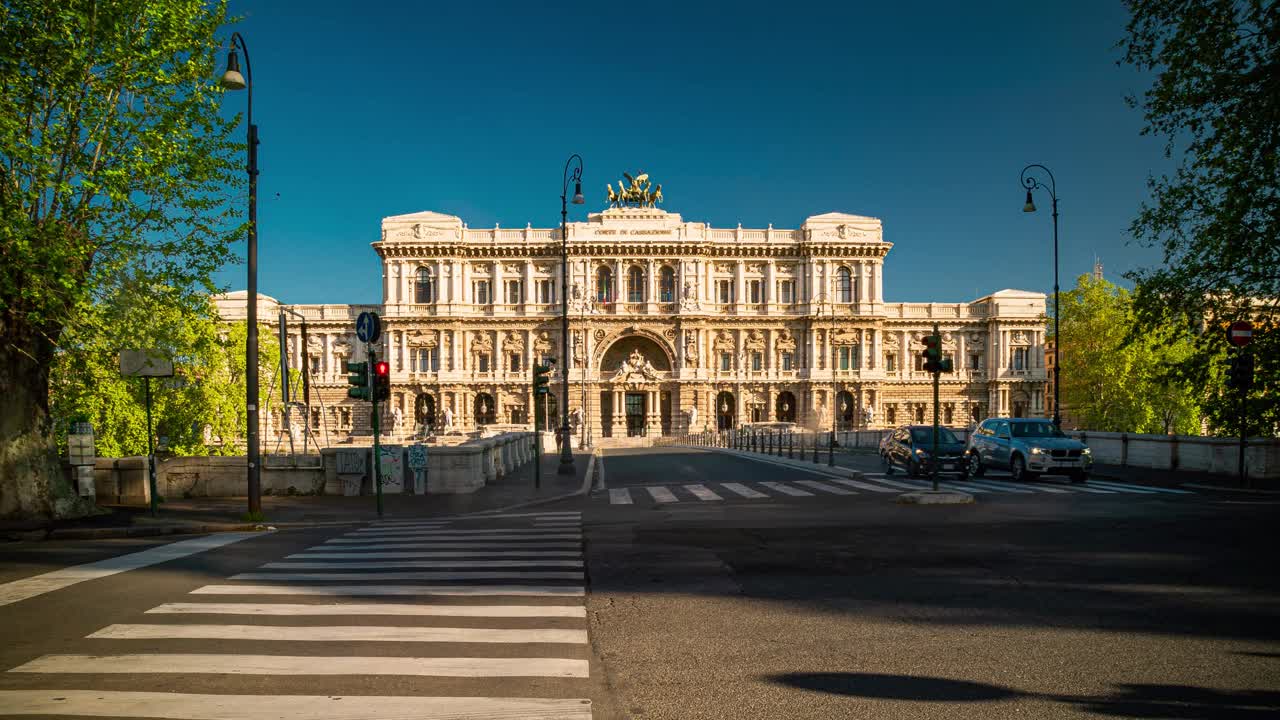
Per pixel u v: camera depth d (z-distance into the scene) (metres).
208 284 20.66
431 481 26.67
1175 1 21.55
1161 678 7.35
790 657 8.05
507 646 8.44
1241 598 10.30
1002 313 100.50
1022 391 101.00
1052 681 7.29
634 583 11.50
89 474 23.48
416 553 14.31
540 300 97.50
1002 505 20.70
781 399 100.00
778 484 29.16
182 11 19.34
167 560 13.99
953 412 101.19
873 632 8.91
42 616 9.85
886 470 35.38
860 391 97.44
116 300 19.89
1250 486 26.05
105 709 6.72
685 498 24.53
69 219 19.11
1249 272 23.45
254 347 20.03
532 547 14.82
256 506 19.77
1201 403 27.56
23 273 18.20
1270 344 24.98
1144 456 34.59
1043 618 9.42
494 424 96.06
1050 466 28.20
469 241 95.81
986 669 7.63
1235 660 7.84
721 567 12.60
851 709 6.64
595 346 96.50
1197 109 22.28
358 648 8.38
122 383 47.44
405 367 96.12
